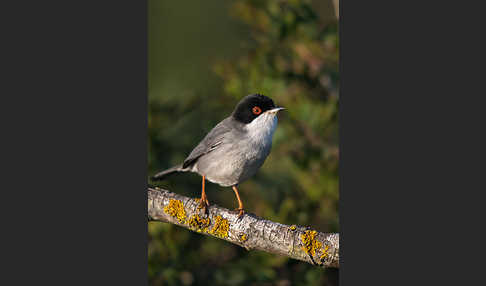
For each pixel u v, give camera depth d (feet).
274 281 33.99
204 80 37.50
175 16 37.76
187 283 33.47
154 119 34.99
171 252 33.68
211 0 37.81
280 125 35.96
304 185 35.70
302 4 36.19
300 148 35.42
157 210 29.19
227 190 36.60
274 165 37.29
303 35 35.88
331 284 33.78
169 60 37.55
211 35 38.01
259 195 36.47
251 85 35.99
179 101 36.70
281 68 36.04
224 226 28.25
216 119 36.63
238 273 34.01
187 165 32.27
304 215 35.24
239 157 30.35
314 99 35.68
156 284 32.65
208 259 34.60
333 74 35.24
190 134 35.91
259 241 27.45
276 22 36.09
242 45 37.45
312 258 26.61
